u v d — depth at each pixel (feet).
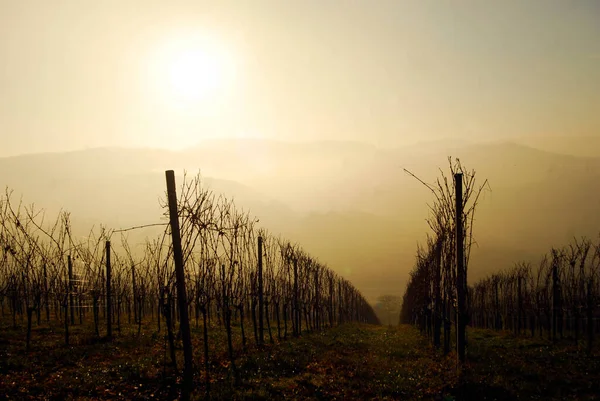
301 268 128.47
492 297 162.71
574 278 99.25
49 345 71.56
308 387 52.39
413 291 162.30
